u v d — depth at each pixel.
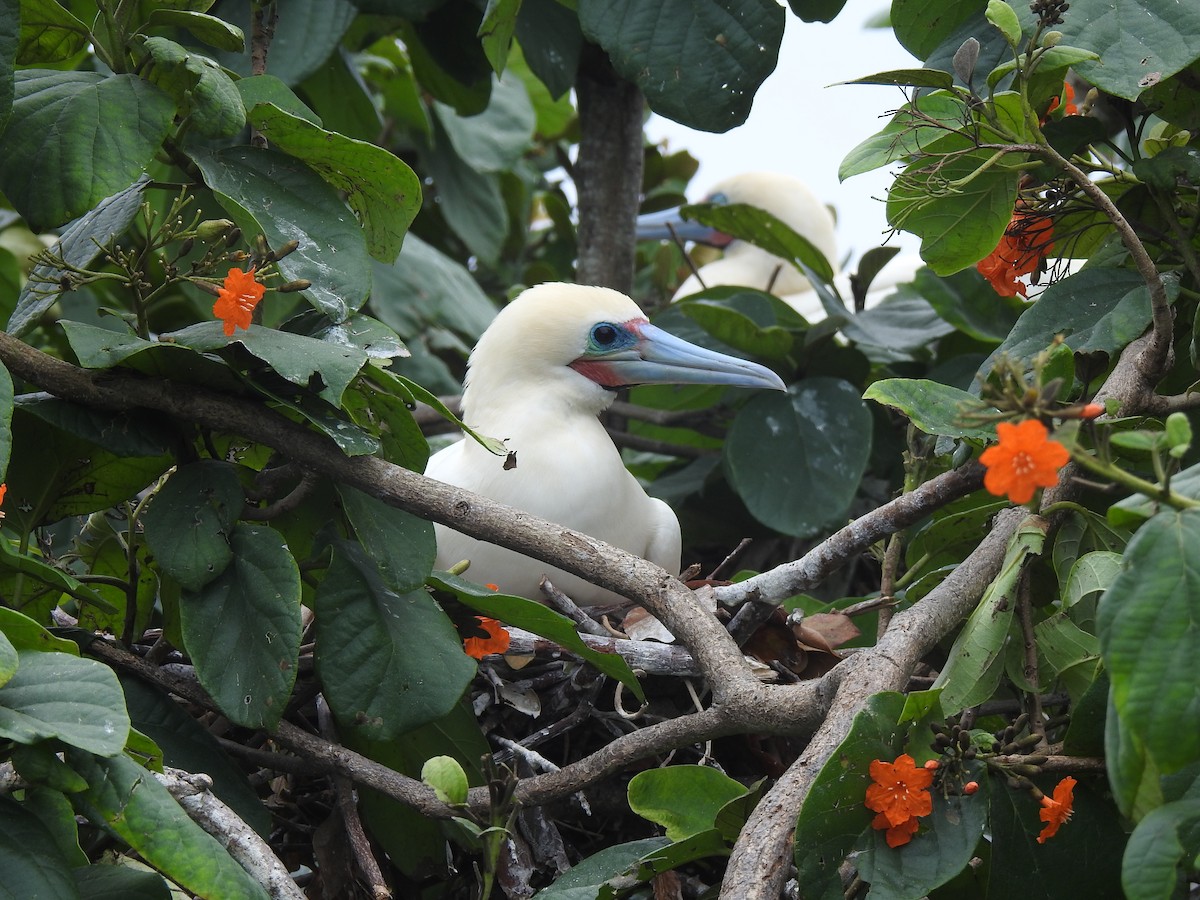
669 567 9.91
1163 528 4.05
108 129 5.77
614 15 7.69
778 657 7.51
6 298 11.02
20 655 4.68
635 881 5.55
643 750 5.79
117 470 6.59
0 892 4.46
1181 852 4.23
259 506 6.71
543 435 9.45
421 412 11.49
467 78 10.48
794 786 4.99
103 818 4.65
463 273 12.85
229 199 5.94
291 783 7.48
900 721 4.98
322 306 6.00
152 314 11.56
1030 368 5.74
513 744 7.23
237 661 5.79
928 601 5.71
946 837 5.01
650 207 13.91
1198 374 7.18
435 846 6.85
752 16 7.59
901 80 6.02
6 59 5.59
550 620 6.23
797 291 17.59
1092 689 5.11
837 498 9.30
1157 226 7.08
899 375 10.55
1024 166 6.19
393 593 6.32
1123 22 6.06
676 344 9.61
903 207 6.57
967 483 6.04
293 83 9.31
